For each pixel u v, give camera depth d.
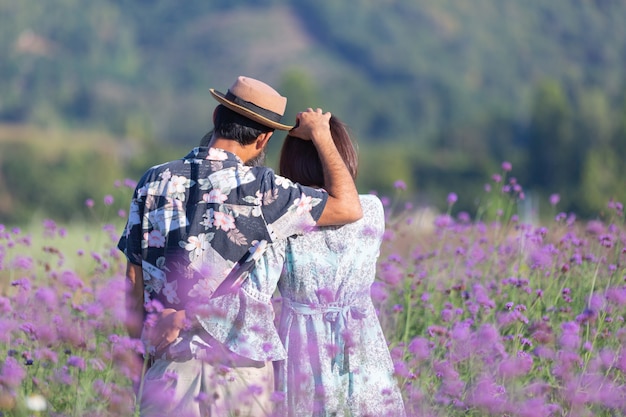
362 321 9.20
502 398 9.24
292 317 9.14
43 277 14.17
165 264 8.77
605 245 13.10
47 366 9.95
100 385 9.20
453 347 10.69
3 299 10.81
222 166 8.91
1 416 8.79
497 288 13.22
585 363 9.93
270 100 9.15
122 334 10.88
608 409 9.66
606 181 195.25
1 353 10.26
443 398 9.57
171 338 8.61
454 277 13.92
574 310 12.53
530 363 9.79
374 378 9.14
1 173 163.88
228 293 8.73
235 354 8.63
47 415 9.05
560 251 13.73
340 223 9.07
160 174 8.93
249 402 8.52
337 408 8.95
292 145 9.56
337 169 9.12
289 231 8.91
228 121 9.08
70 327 10.15
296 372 9.00
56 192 155.38
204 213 8.79
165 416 8.60
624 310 11.55
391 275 12.14
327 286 9.10
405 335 11.70
